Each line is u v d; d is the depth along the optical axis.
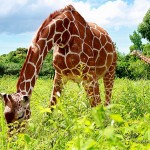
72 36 8.01
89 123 2.40
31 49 7.36
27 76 7.16
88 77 8.00
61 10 8.06
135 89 10.17
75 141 2.42
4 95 6.48
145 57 12.87
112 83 9.98
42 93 11.02
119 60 36.50
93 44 8.48
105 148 2.47
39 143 3.85
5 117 6.30
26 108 6.50
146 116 2.88
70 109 4.96
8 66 34.75
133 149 2.72
